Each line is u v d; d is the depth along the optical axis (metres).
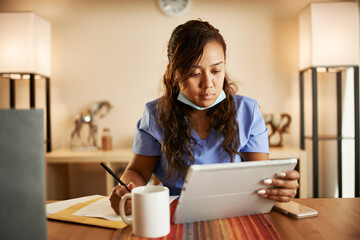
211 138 1.22
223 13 2.92
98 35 2.96
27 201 0.58
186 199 0.80
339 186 2.83
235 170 0.79
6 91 2.93
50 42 2.83
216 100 1.13
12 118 0.56
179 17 2.93
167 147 1.20
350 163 2.84
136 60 2.96
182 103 1.22
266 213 0.94
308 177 2.95
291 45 2.92
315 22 2.49
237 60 2.94
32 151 0.58
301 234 0.78
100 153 2.62
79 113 2.95
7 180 0.56
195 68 1.04
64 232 0.82
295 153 2.49
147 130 1.27
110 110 2.97
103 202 1.05
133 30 2.95
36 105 2.95
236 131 1.22
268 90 2.94
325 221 0.87
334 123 2.92
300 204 0.99
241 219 0.88
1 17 2.51
